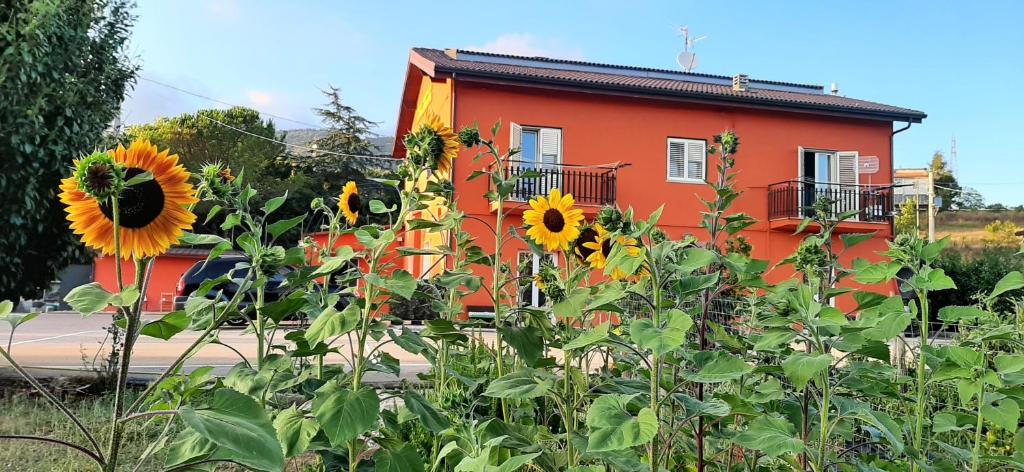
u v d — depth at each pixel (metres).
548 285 2.84
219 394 1.43
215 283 2.00
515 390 2.16
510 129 14.68
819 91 21.17
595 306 1.91
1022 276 2.05
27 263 6.06
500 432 2.14
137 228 1.58
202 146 37.81
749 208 16.69
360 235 2.20
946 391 3.40
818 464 1.85
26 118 5.34
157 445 1.75
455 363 3.97
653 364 1.88
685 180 16.31
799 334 1.87
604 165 15.75
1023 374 2.16
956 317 2.22
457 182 14.34
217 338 2.11
